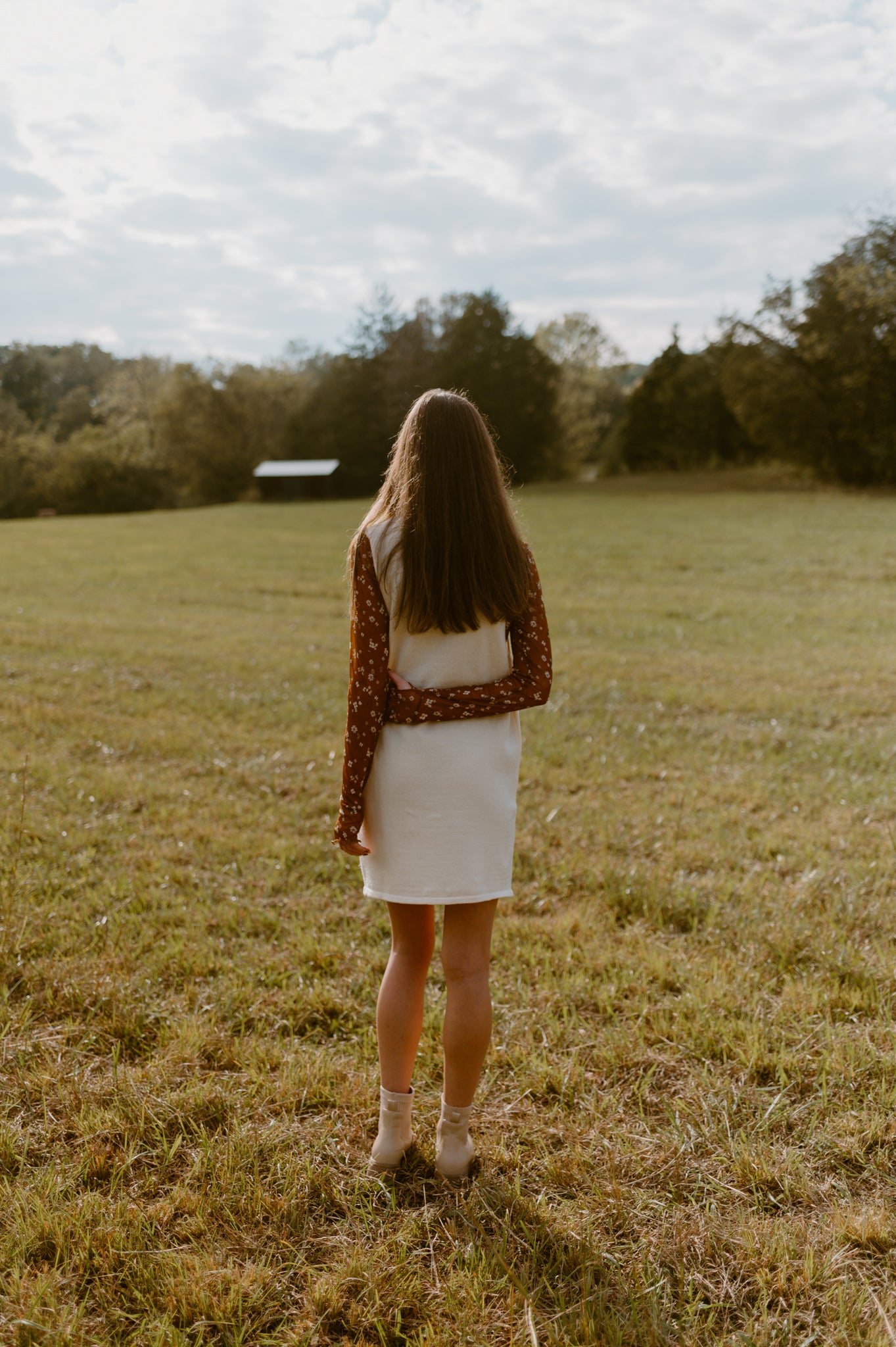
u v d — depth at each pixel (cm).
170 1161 201
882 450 3125
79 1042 246
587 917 330
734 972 289
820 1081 230
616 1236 183
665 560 1714
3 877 351
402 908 201
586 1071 238
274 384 5691
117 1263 174
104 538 2469
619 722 648
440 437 190
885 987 276
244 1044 247
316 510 3584
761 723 642
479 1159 207
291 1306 166
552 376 5200
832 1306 165
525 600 196
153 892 343
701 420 4450
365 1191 195
